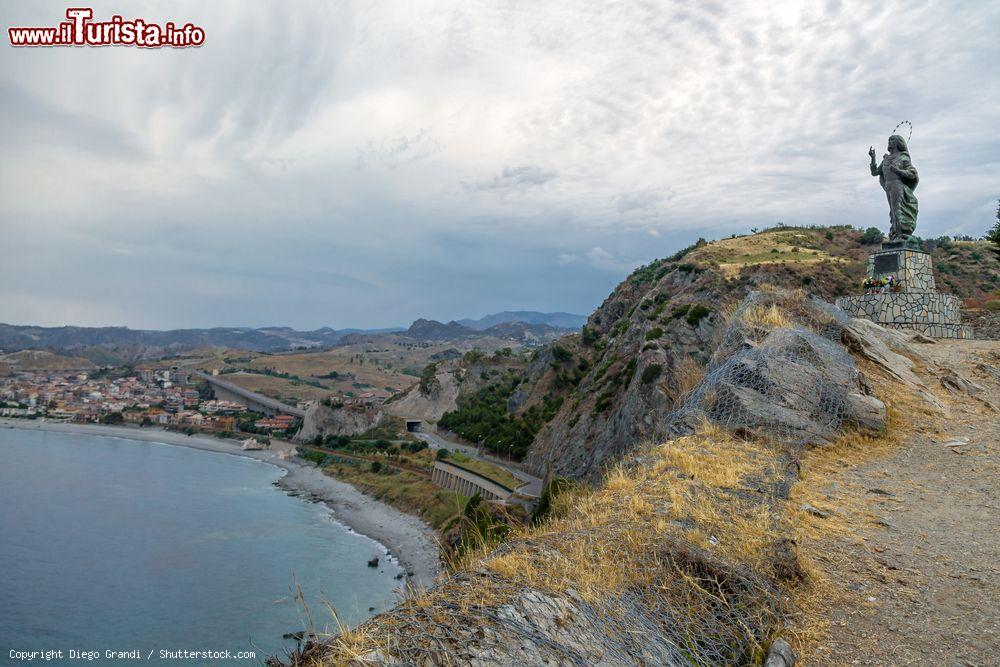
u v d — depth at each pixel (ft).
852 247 265.13
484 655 13.08
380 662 12.26
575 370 316.19
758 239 283.38
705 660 15.93
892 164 76.54
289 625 123.03
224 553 178.29
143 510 236.43
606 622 15.70
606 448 164.14
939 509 28.07
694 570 19.11
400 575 152.87
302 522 222.07
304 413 515.50
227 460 391.04
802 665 16.58
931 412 41.83
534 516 33.14
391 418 447.83
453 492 228.22
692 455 32.27
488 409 377.71
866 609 19.38
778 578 20.38
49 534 197.98
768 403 38.65
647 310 228.63
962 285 179.11
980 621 18.39
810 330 46.29
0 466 329.72
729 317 56.44
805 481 31.50
